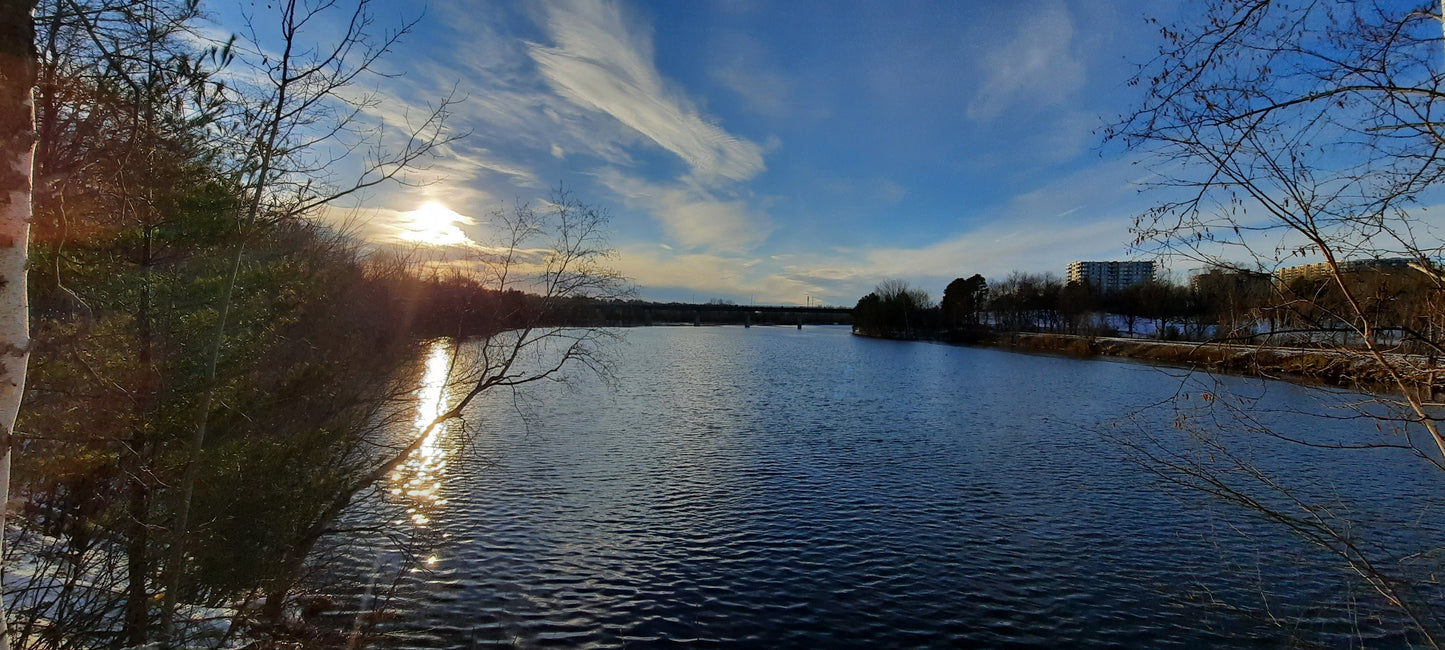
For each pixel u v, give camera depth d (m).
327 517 10.45
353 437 11.14
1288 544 14.12
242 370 8.70
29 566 7.08
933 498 18.20
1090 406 35.47
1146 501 17.77
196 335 8.10
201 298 8.18
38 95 5.05
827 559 13.96
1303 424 25.80
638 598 12.10
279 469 9.15
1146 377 50.22
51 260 5.94
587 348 13.62
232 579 8.28
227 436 8.41
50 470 6.45
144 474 7.32
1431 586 10.12
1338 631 10.43
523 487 18.70
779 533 15.44
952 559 13.95
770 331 196.12
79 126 5.86
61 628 6.15
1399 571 10.95
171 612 7.07
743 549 14.44
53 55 4.92
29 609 6.08
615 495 18.23
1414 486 18.03
